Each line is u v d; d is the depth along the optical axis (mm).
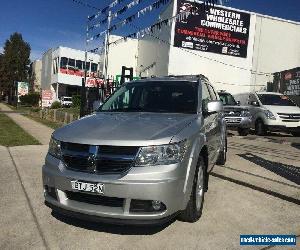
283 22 30578
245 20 29234
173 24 26875
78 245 3609
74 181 3584
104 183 3445
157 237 3805
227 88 29172
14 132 13266
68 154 3709
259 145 11062
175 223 4176
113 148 3523
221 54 28750
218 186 5805
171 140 3598
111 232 3922
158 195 3428
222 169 7027
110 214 3496
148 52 32469
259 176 6453
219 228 4066
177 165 3561
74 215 3693
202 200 4438
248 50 29547
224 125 7086
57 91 44938
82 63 45844
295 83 22453
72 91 48125
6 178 6148
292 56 31188
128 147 3498
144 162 3463
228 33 28812
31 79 73125
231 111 13414
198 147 3994
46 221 4215
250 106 15844
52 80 47281
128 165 3473
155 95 5156
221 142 6547
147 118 4320
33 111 30016
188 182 3717
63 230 3965
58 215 4402
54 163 3814
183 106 4836
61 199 3750
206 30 28031
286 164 7812
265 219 4375
